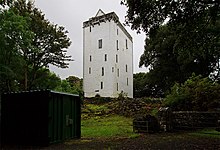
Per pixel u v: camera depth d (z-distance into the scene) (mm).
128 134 14539
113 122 22688
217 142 10641
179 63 36312
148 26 11766
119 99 34656
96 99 40344
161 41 39875
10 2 16953
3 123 11492
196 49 16078
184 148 9281
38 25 26812
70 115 12352
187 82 18484
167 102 18219
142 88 58938
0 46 16016
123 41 56094
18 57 17156
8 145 10664
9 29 15984
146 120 15523
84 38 53875
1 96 11719
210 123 15547
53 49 27938
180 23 12297
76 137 12797
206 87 16984
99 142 11258
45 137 10359
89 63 52250
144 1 11125
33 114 10828
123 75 54875
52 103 10875
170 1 11219
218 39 17219
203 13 12234
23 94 11234
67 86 31703
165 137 12797
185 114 16234
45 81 28141
